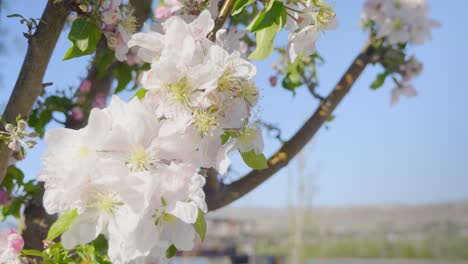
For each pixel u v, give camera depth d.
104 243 0.57
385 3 0.96
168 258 0.49
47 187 0.42
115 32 0.60
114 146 0.42
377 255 7.17
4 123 0.51
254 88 0.46
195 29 0.46
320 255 6.88
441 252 6.96
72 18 0.65
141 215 0.41
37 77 0.52
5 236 0.51
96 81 0.77
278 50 0.81
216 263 4.21
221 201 0.63
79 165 0.41
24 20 0.51
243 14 0.68
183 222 0.44
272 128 0.76
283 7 0.46
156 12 0.65
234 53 0.45
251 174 0.64
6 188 0.70
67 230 0.42
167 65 0.44
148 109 0.44
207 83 0.44
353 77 0.72
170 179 0.42
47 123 0.74
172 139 0.43
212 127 0.44
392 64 0.90
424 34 0.98
